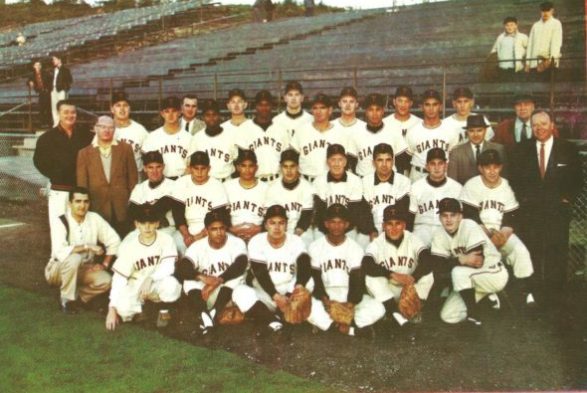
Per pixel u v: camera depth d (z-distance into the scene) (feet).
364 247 17.39
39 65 38.83
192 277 16.11
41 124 39.32
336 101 36.99
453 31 37.47
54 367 13.91
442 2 38.24
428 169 17.47
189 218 18.24
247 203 18.20
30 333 15.83
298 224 17.67
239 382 13.04
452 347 14.47
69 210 17.53
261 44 50.44
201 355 14.40
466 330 15.37
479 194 17.08
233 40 54.34
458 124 18.72
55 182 19.16
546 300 16.94
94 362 14.12
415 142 18.89
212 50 52.06
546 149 17.01
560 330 15.01
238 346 14.90
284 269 15.92
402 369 13.46
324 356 14.23
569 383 12.63
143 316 16.78
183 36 67.15
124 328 16.17
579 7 28.40
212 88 42.68
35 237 25.43
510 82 27.68
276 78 41.73
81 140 19.48
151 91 45.32
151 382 13.12
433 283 16.03
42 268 21.44
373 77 36.11
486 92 28.58
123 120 20.66
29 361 14.24
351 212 17.56
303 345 14.85
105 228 17.75
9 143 40.09
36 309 17.56
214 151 19.52
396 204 16.65
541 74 26.53
